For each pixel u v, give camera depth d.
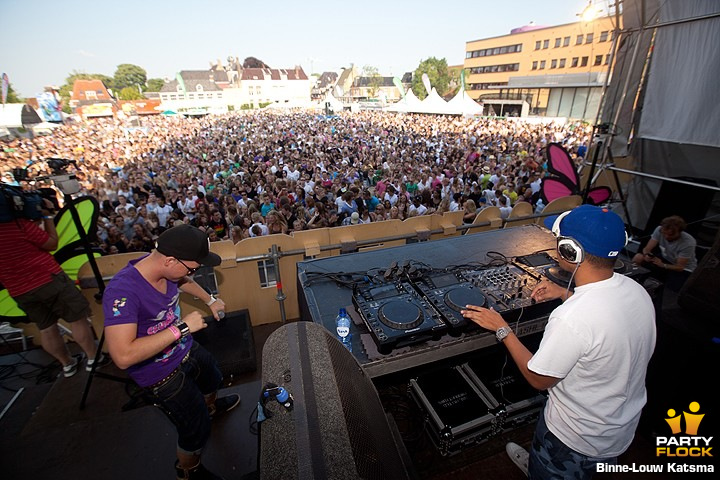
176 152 19.83
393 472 1.02
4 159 18.27
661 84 5.00
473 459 2.16
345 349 1.33
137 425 2.32
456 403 2.22
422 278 2.18
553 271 2.23
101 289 3.05
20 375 3.33
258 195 9.81
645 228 5.51
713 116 4.43
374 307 1.89
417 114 41.28
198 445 1.88
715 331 2.14
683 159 5.33
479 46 48.22
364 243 4.11
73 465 2.07
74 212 2.74
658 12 4.89
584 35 34.44
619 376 1.26
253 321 4.15
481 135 22.61
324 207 7.28
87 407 2.77
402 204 8.09
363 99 69.94
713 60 4.34
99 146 22.78
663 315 2.34
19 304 2.68
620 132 5.70
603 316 1.21
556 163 5.98
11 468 2.04
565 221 1.36
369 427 1.03
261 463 0.85
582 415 1.35
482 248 2.86
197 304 3.83
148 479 2.01
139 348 1.50
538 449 1.59
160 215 8.59
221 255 3.82
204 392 2.25
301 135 25.77
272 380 1.06
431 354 1.80
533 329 2.01
